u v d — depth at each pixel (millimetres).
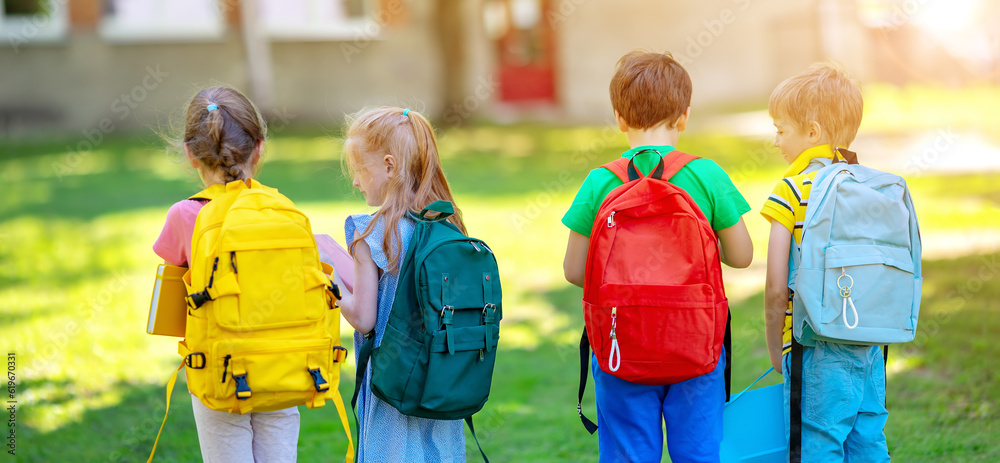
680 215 2096
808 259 2145
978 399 3488
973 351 4008
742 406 2338
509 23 17859
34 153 13008
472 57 16844
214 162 2135
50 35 15680
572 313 5242
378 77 17078
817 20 17234
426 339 2115
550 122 16375
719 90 17500
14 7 15867
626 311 2076
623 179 2223
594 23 17469
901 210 2150
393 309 2154
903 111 13633
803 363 2229
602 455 2293
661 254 2102
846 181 2164
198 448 3426
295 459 2260
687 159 2242
